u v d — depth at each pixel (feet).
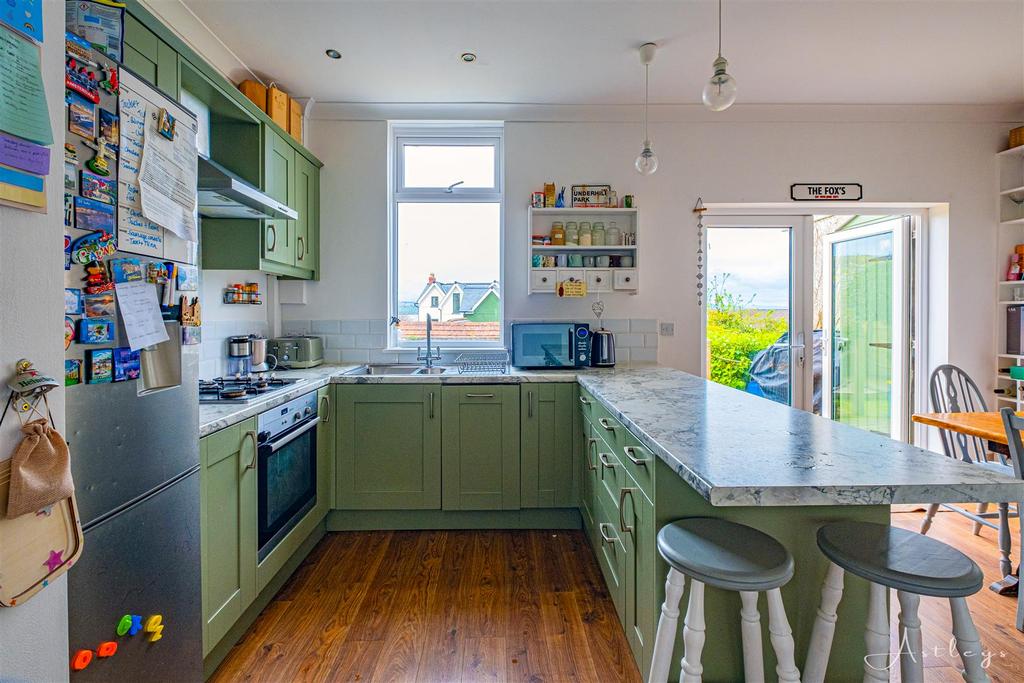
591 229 10.38
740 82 9.36
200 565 4.65
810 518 3.92
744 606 3.64
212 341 8.31
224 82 7.15
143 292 3.84
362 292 10.77
